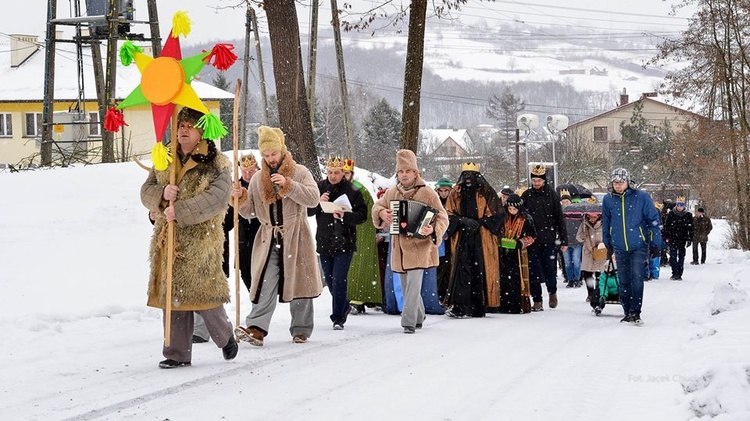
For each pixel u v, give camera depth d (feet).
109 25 76.74
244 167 33.60
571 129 263.70
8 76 158.20
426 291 43.80
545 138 342.64
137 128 136.87
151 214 26.40
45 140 78.64
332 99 257.55
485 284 44.65
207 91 155.12
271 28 68.74
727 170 121.80
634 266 41.27
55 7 78.69
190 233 25.16
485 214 44.04
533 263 47.96
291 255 30.83
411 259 35.96
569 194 66.23
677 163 139.33
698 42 119.85
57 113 95.96
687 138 128.88
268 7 68.54
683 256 73.26
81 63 99.50
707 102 122.42
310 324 32.01
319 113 233.55
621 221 41.39
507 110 345.92
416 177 37.06
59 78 154.40
